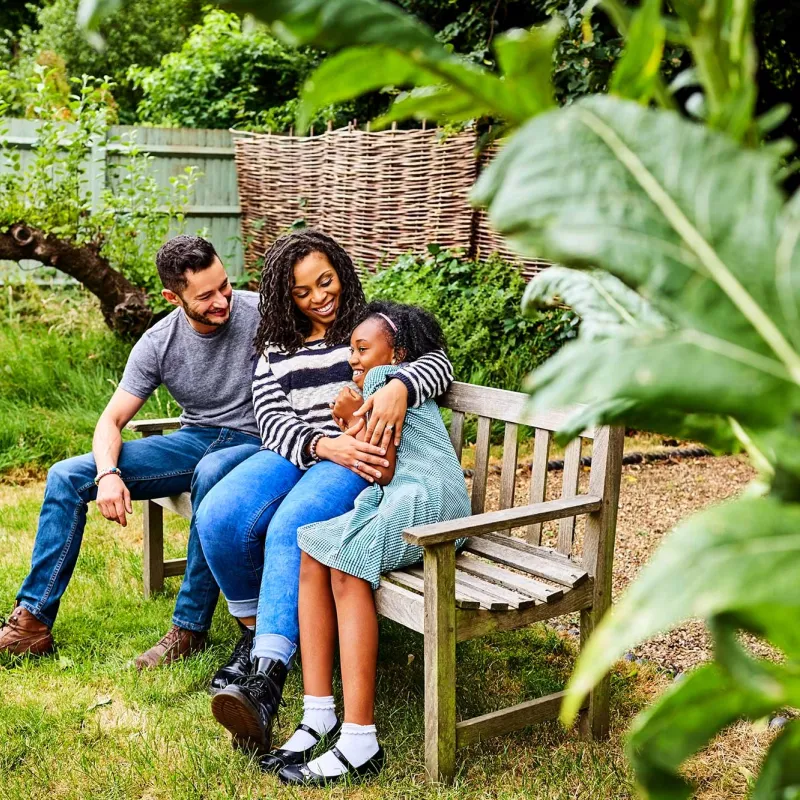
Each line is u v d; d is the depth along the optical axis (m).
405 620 2.26
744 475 5.00
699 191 0.67
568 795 2.20
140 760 2.38
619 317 1.08
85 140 6.30
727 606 0.60
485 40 6.44
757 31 5.00
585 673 0.62
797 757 0.75
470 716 2.59
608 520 2.40
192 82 10.54
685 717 0.76
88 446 5.31
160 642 3.00
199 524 2.69
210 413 3.23
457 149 6.25
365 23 0.70
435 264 6.32
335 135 7.35
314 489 2.57
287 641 2.41
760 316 0.65
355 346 2.78
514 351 5.66
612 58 4.70
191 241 3.03
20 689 2.79
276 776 2.31
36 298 7.16
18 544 3.98
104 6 0.66
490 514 2.26
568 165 0.69
